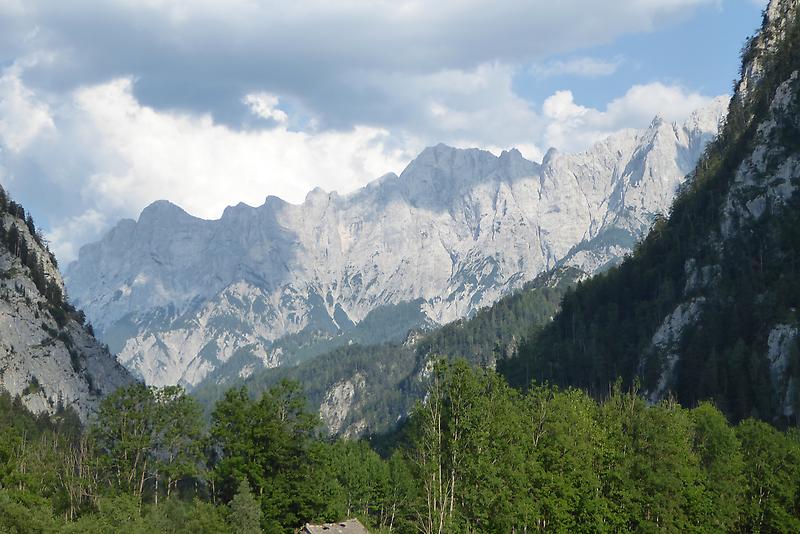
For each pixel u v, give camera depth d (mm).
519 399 122438
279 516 116938
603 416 120938
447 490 105500
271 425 118125
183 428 121938
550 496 103312
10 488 105188
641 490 111188
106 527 99062
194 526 103125
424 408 110312
